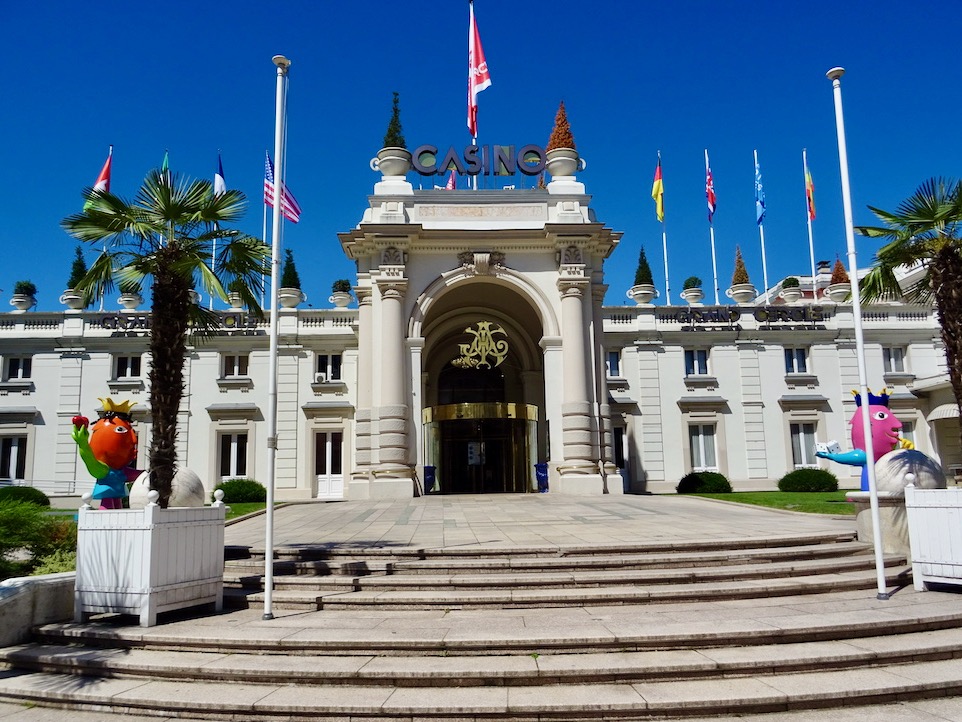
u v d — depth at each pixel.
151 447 11.26
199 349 33.50
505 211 28.94
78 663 8.16
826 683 7.11
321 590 10.84
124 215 11.50
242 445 33.31
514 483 29.94
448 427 30.48
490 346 29.64
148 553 9.30
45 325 33.59
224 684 7.56
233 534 16.03
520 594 10.09
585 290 28.14
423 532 15.15
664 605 9.81
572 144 30.05
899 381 35.06
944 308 12.17
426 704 6.75
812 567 11.20
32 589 9.40
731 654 7.73
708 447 34.75
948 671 7.43
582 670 7.26
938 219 12.08
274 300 10.98
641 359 35.09
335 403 33.00
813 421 34.91
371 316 28.44
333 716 6.77
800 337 35.34
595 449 27.50
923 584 10.54
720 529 14.53
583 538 13.36
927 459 12.73
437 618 9.38
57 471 32.25
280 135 11.78
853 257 11.39
